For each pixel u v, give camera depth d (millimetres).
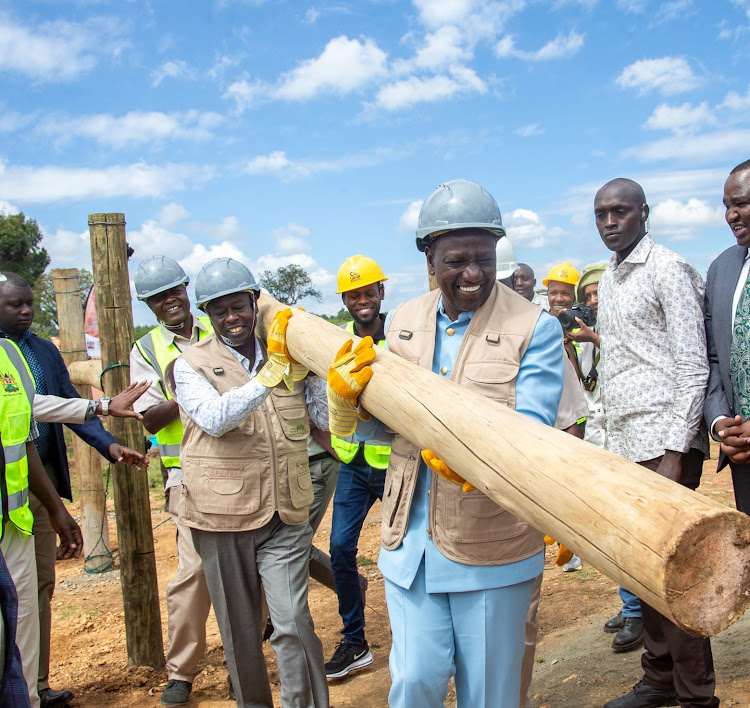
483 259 2395
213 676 4379
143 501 4414
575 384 2936
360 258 4840
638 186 3248
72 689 4250
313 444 4676
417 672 2451
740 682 3289
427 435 2195
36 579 3369
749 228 2734
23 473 3279
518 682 2494
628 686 3516
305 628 3250
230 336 3400
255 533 3283
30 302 4137
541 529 1816
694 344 2973
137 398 3977
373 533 7152
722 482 6949
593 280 4938
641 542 1486
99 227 4348
